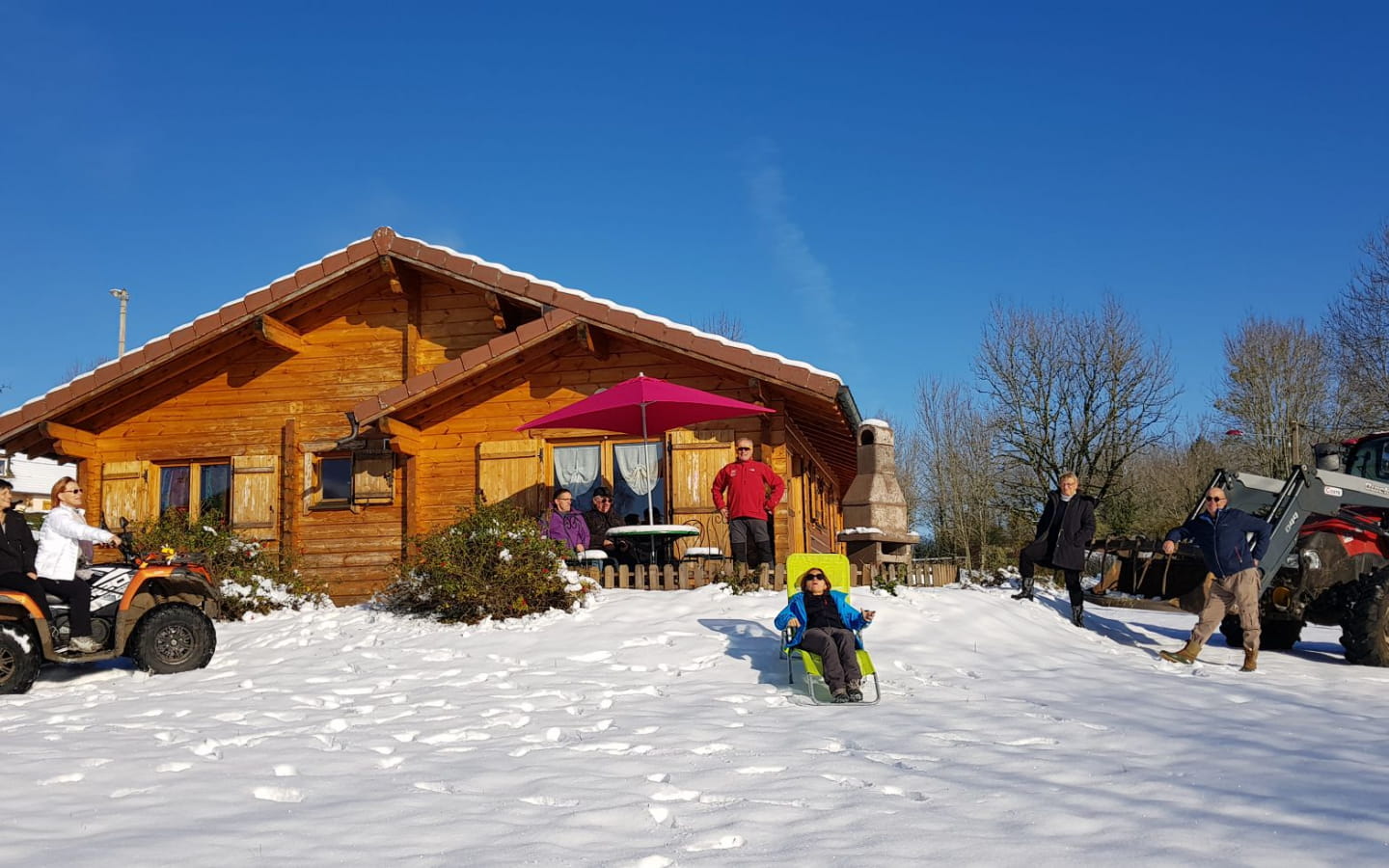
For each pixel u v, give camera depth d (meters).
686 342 14.48
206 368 16.80
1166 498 40.56
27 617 9.28
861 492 15.62
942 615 11.42
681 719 7.33
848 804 5.07
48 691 9.31
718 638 10.45
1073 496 12.76
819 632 8.20
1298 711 7.85
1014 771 5.79
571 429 15.73
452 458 15.95
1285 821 4.76
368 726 7.19
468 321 16.39
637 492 15.48
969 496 41.34
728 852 4.39
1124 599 11.81
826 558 9.62
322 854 4.25
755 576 12.68
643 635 10.72
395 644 11.25
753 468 13.01
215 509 16.47
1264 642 12.08
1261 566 10.70
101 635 9.80
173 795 5.18
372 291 16.62
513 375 15.95
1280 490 11.38
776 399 15.00
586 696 8.27
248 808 4.96
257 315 15.68
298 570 15.85
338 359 16.58
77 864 4.04
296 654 11.05
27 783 5.45
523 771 5.74
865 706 7.93
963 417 42.78
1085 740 6.68
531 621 11.77
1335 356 36.53
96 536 9.53
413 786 5.41
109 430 16.92
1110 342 36.09
